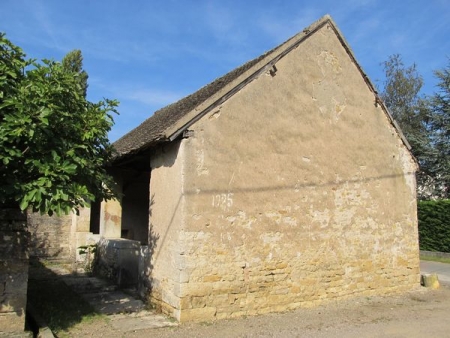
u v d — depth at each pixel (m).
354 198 9.65
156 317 7.34
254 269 7.86
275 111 8.48
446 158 25.91
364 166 9.96
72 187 5.92
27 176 6.04
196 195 7.32
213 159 7.56
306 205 8.76
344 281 9.22
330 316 7.86
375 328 7.11
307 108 9.03
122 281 9.70
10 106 5.67
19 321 5.93
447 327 7.26
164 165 7.92
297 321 7.43
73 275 11.40
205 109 7.54
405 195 10.79
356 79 10.10
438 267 16.23
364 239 9.72
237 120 7.92
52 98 5.92
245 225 7.83
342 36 9.84
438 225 19.86
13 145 5.82
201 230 7.32
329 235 9.06
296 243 8.50
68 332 6.44
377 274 9.88
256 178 8.06
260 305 7.86
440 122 26.75
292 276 8.35
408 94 32.31
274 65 8.55
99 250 11.49
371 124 10.27
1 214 6.00
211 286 7.33
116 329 6.64
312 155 8.99
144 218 14.37
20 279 5.99
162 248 7.79
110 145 7.34
